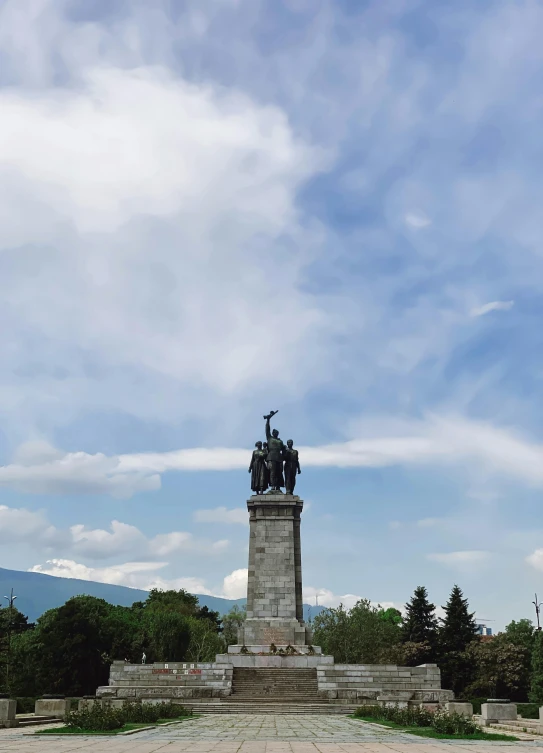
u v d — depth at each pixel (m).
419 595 106.00
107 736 30.91
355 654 113.44
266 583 74.75
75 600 85.94
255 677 64.25
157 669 63.41
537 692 89.19
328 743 28.02
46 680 80.94
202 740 29.17
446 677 95.12
